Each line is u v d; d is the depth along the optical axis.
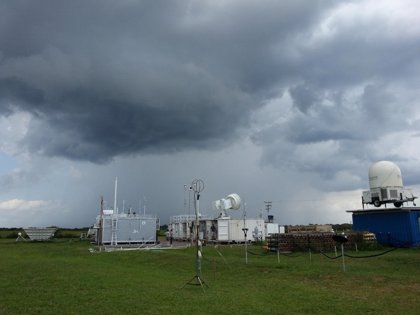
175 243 50.47
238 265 22.50
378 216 39.16
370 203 39.84
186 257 26.98
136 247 42.72
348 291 14.59
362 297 13.43
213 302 12.56
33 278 18.03
